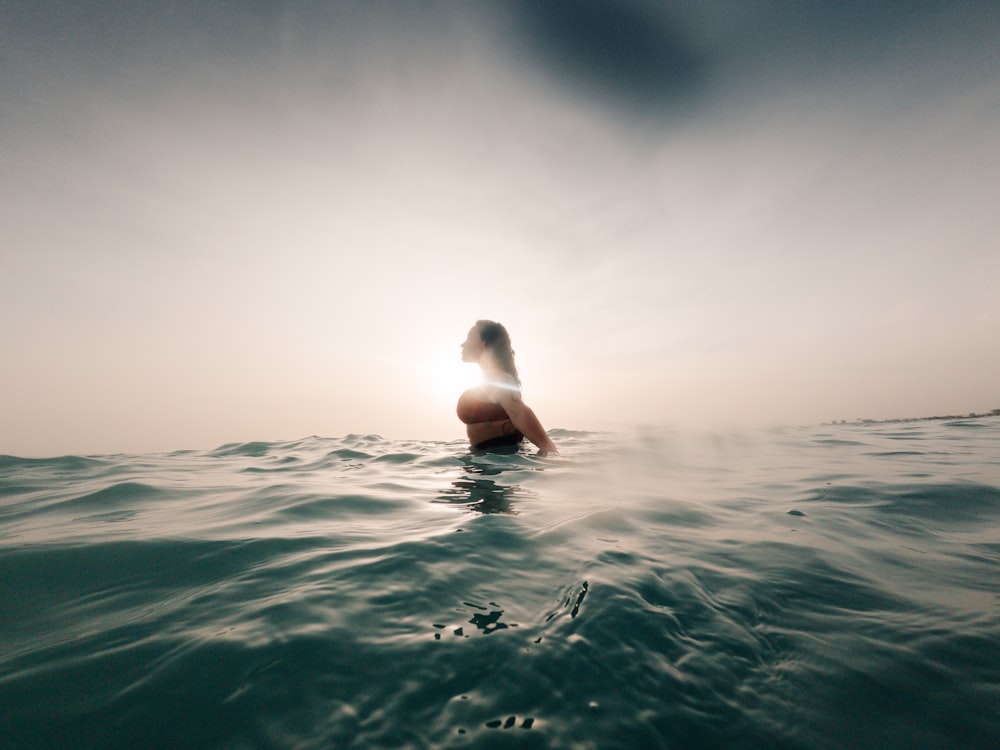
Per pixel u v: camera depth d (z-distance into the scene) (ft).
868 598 4.44
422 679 3.17
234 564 5.22
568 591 4.45
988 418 30.78
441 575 4.82
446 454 15.65
